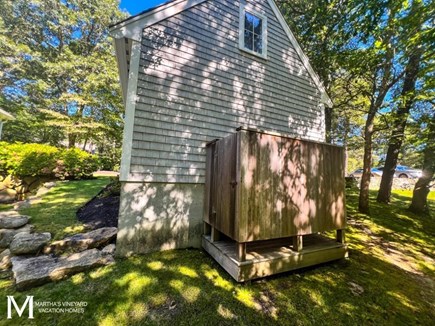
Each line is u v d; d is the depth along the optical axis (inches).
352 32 205.5
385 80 229.6
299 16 297.6
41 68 549.0
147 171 131.7
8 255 111.8
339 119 481.1
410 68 222.4
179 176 141.3
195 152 148.6
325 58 262.8
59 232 138.7
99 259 112.7
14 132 549.6
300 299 96.0
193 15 155.3
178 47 147.7
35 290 91.1
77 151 361.7
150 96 135.8
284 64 203.0
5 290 90.4
